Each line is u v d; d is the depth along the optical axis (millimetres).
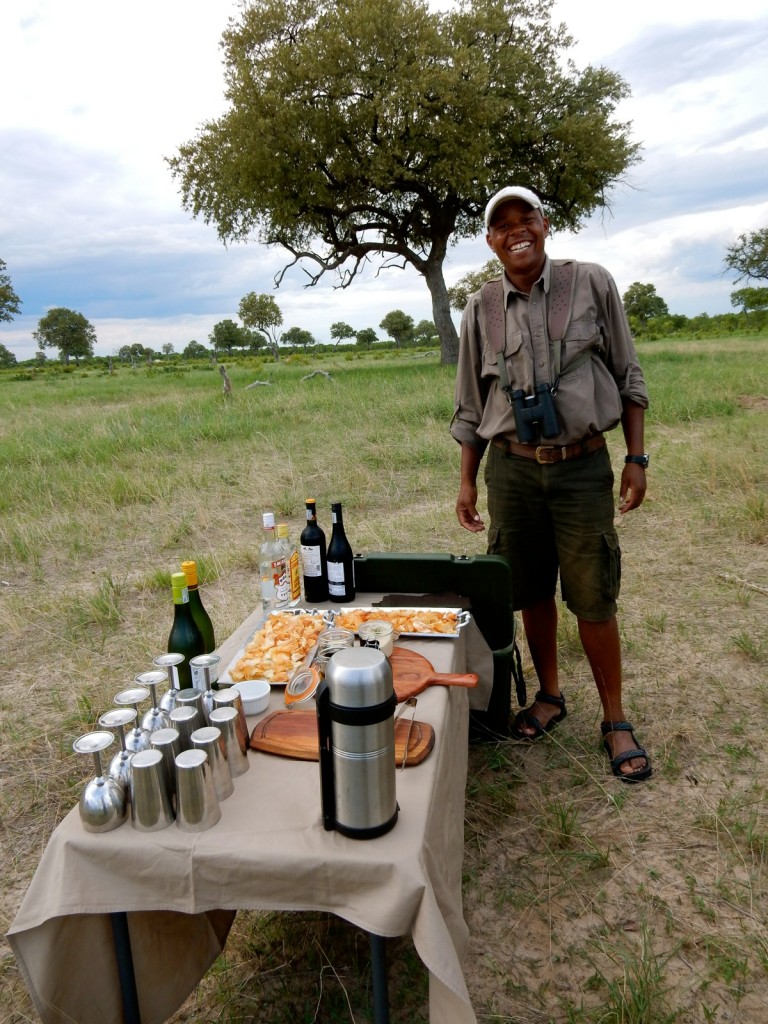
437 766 1607
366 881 1324
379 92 19719
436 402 11594
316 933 2143
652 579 4633
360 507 6797
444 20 22031
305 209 22922
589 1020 1832
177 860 1383
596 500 2584
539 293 2490
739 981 1908
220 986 2000
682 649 3707
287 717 1777
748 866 2297
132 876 1411
